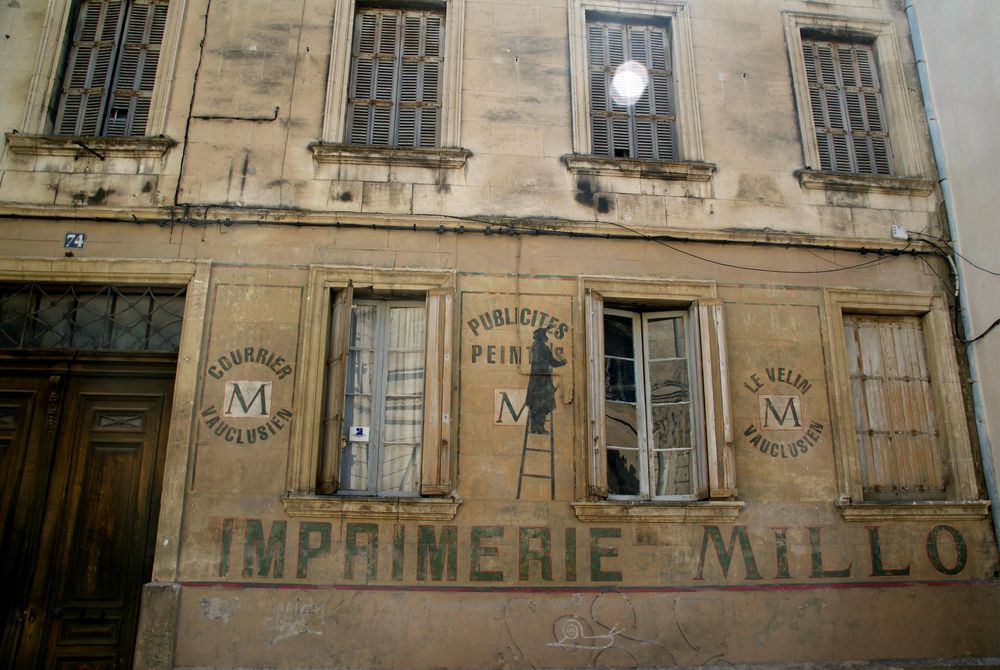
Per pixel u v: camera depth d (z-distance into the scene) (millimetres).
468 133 8016
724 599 7023
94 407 7211
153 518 6996
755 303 7844
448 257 7582
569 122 8203
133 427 7191
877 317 8195
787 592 7121
